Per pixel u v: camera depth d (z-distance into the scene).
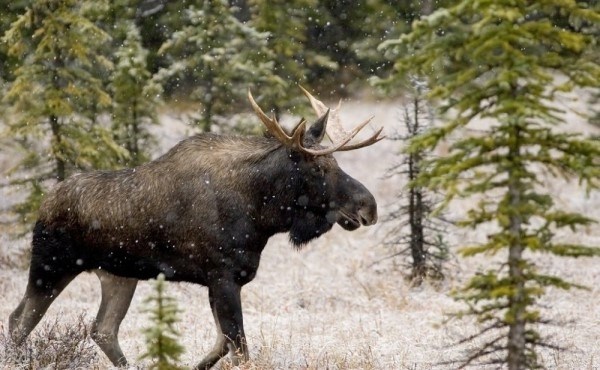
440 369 31.94
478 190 23.83
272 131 31.08
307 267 55.31
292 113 64.44
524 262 23.95
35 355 31.12
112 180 32.75
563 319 40.25
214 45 61.75
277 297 47.78
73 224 32.53
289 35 67.00
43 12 55.22
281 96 63.38
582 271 51.81
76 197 32.53
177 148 33.09
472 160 24.03
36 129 54.84
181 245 32.22
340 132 34.06
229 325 31.80
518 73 23.47
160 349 22.09
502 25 23.97
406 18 80.69
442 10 24.31
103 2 62.03
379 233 64.00
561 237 59.38
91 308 45.50
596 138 25.47
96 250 32.66
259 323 41.44
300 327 40.44
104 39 56.81
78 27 55.28
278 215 32.31
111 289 33.78
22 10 64.75
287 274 53.81
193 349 36.12
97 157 55.78
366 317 42.81
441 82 24.84
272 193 32.06
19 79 54.53
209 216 31.83
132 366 32.22
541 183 24.20
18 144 57.66
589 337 37.12
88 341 33.88
